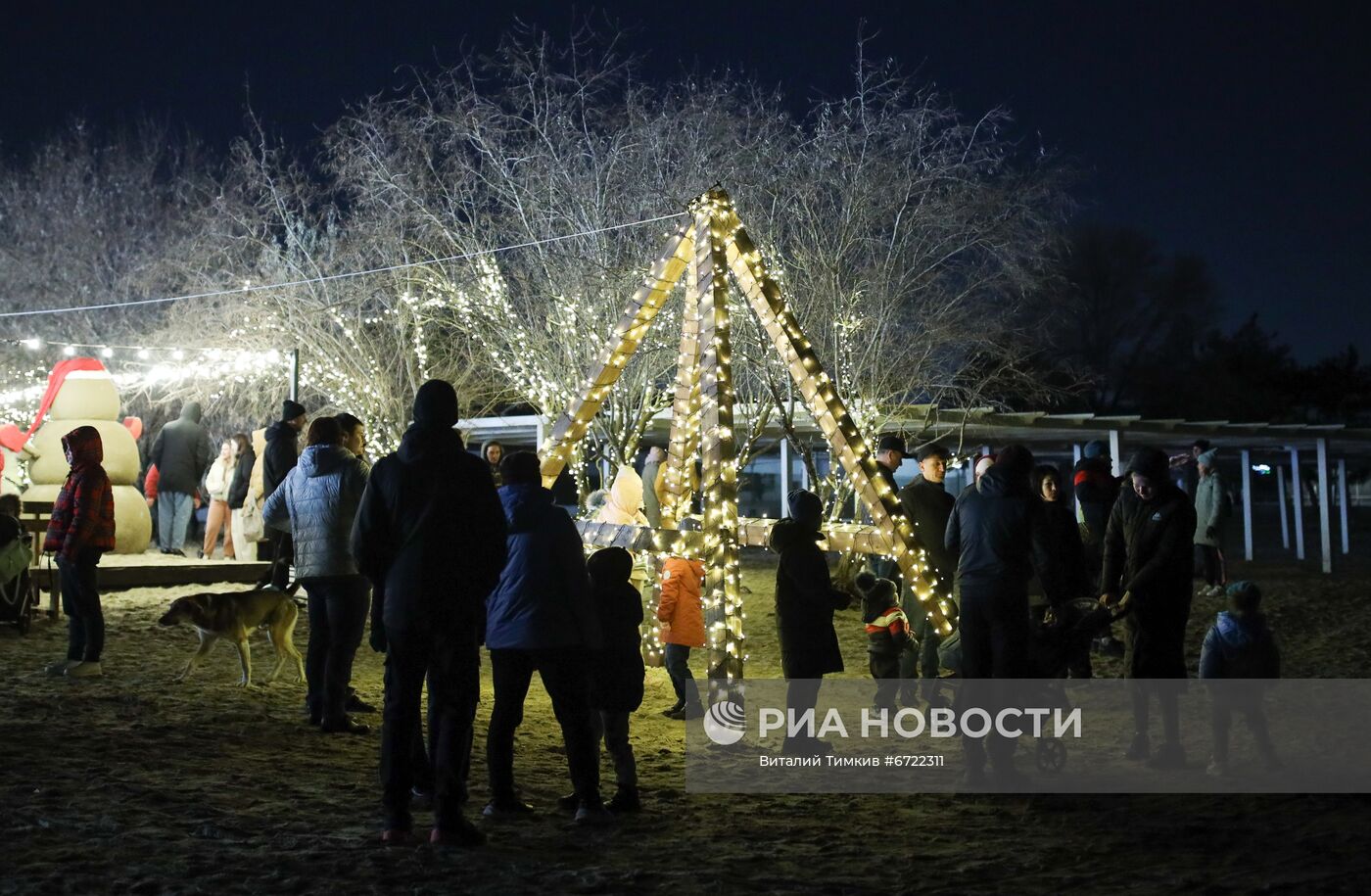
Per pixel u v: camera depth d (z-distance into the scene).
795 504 8.53
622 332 11.43
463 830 5.93
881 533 10.27
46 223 32.56
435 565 5.90
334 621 8.45
